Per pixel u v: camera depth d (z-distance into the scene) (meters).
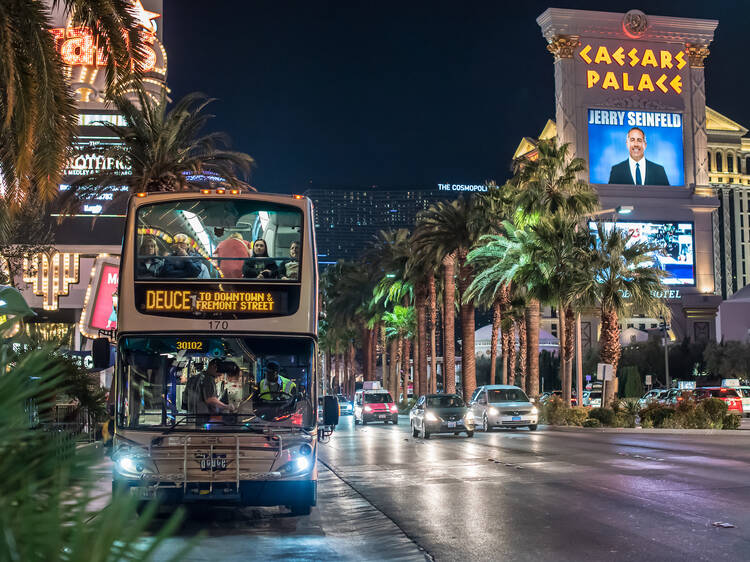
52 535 0.94
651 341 94.31
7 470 1.02
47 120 14.62
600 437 32.44
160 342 12.06
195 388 11.95
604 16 108.12
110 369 39.62
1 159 15.72
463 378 58.78
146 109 35.81
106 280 41.06
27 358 1.20
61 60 14.73
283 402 12.11
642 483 16.08
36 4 14.12
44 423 1.18
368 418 50.78
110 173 36.47
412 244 65.38
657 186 108.69
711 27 110.50
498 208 55.59
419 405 36.25
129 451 11.55
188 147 37.41
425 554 9.58
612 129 107.94
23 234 33.44
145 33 15.80
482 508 13.45
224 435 11.71
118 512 0.99
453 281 67.69
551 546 9.98
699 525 11.20
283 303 12.43
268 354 12.25
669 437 31.97
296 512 12.30
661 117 109.25
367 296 91.81
